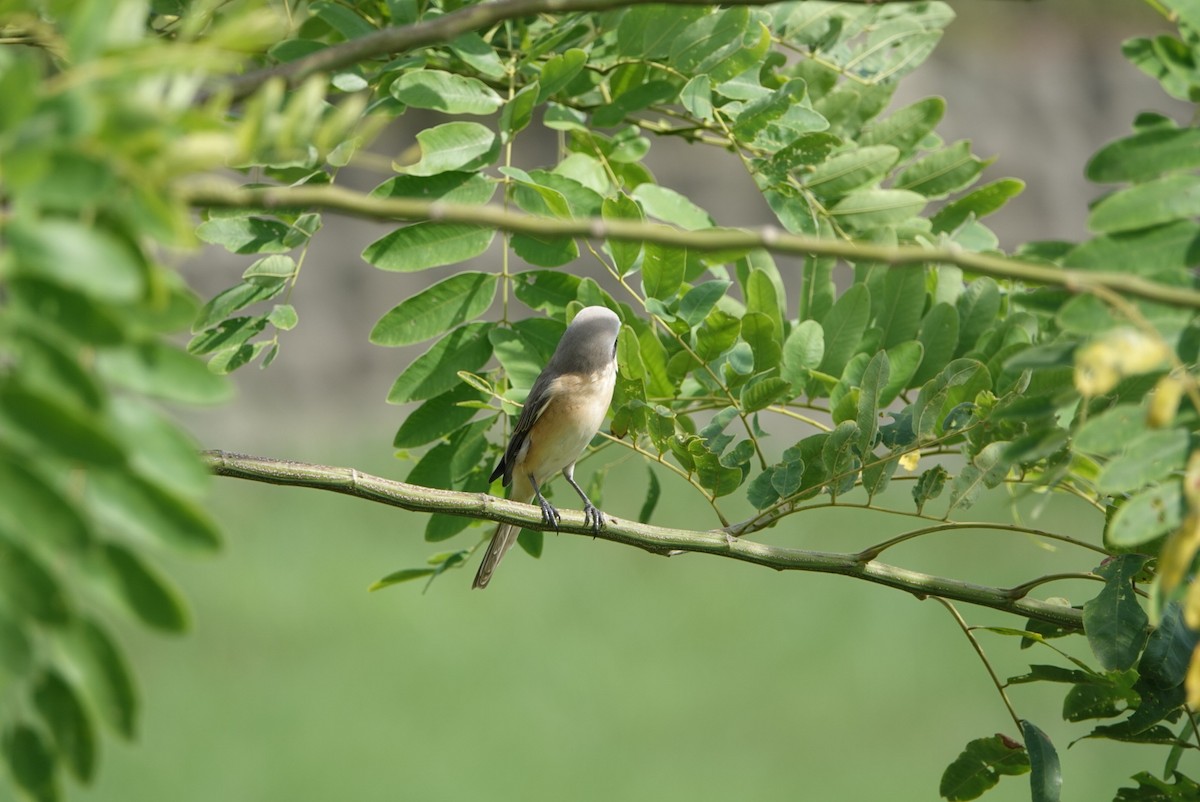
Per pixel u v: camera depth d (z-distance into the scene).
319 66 6.18
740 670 23.80
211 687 22.67
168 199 4.13
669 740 21.62
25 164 3.91
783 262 28.73
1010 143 35.44
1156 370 5.74
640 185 10.08
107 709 3.95
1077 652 24.06
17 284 3.83
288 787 19.91
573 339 9.87
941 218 10.68
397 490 8.47
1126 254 5.58
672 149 33.03
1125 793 7.91
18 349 3.81
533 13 6.08
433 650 24.23
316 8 9.19
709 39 9.58
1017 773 8.22
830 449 8.38
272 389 32.00
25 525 3.78
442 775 20.38
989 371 8.77
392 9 8.98
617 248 9.22
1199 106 6.18
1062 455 7.48
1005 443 7.95
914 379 9.40
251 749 20.89
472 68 9.46
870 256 4.96
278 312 9.15
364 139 5.25
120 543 3.94
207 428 31.05
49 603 3.82
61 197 3.91
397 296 33.19
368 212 4.79
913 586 8.35
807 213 10.00
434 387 9.54
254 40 4.48
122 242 3.98
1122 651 7.34
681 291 9.55
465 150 8.94
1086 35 37.31
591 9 6.08
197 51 4.17
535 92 8.79
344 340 32.78
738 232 5.05
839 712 22.42
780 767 20.69
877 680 23.44
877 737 21.72
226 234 8.90
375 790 20.03
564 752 21.09
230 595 25.62
